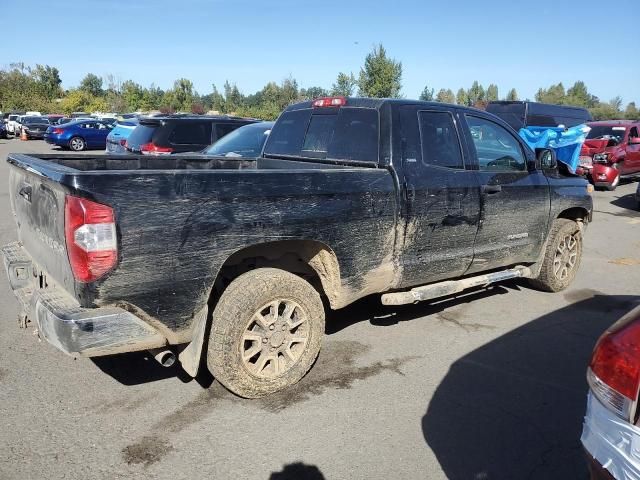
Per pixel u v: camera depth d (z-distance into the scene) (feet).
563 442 11.22
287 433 11.27
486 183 16.43
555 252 19.90
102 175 9.78
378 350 15.38
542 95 268.62
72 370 13.70
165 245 10.46
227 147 28.71
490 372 14.23
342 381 13.53
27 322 12.59
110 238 9.89
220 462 10.30
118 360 14.34
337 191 12.89
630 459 6.79
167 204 10.41
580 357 15.26
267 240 11.82
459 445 11.02
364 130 15.03
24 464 10.03
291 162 16.80
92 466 10.05
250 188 11.45
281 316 12.54
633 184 57.82
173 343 11.21
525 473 10.22
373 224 13.70
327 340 15.99
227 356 11.71
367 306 18.88
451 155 15.69
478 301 19.83
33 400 12.23
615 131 53.62
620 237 32.27
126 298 10.26
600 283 22.61
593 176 51.01
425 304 19.26
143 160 17.24
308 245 13.30
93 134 89.56
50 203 10.80
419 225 14.70
